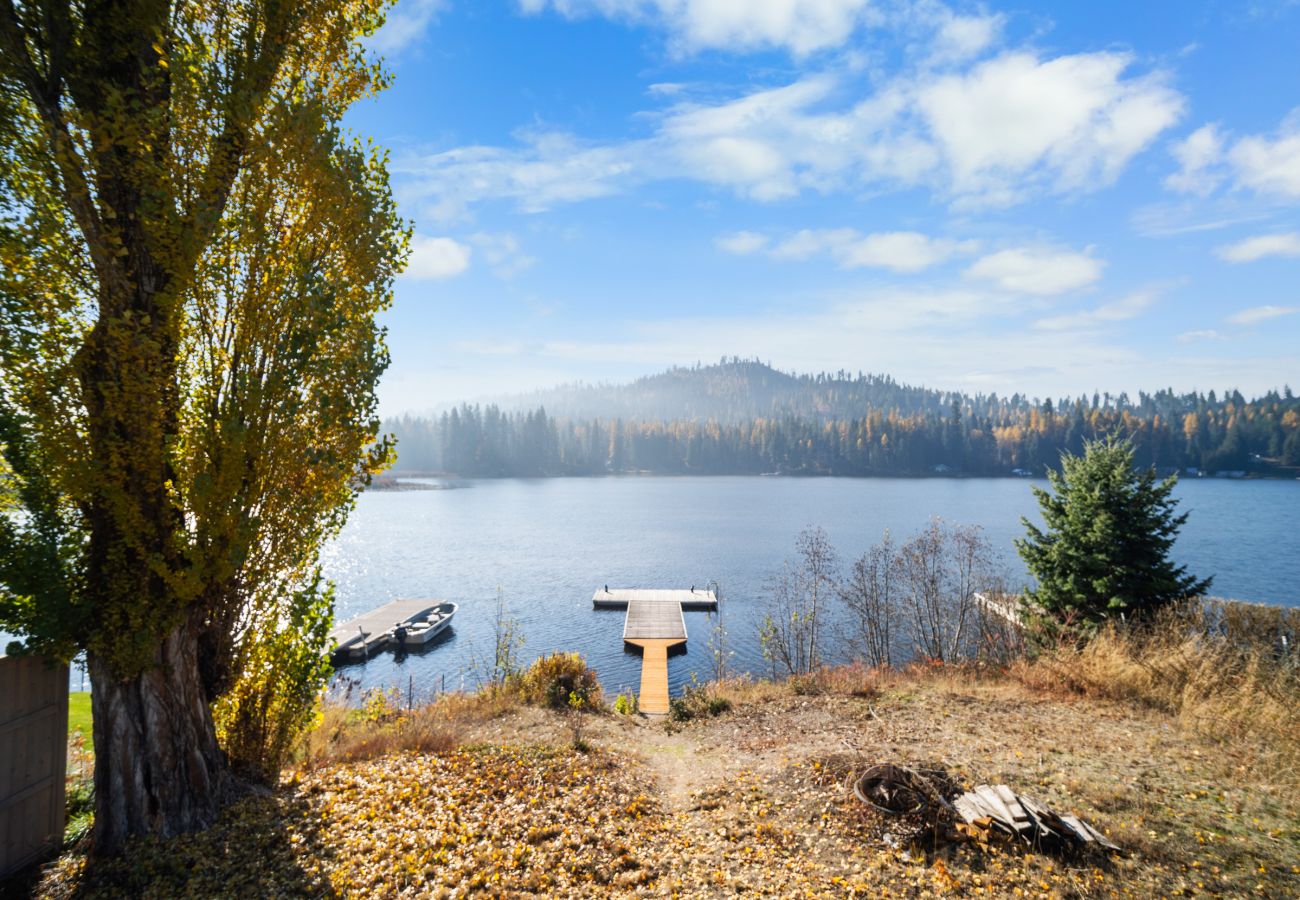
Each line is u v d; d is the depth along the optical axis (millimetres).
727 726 13531
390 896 6434
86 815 8047
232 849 7207
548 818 8180
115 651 7059
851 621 37312
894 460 180250
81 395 7008
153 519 7367
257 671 8992
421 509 109688
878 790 7668
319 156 7840
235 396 7727
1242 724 10070
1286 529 66188
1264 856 6395
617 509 105438
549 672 17797
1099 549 16219
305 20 8234
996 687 13664
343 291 8453
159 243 7051
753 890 6379
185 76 7332
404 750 10891
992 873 6301
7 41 6516
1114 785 8039
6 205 6445
